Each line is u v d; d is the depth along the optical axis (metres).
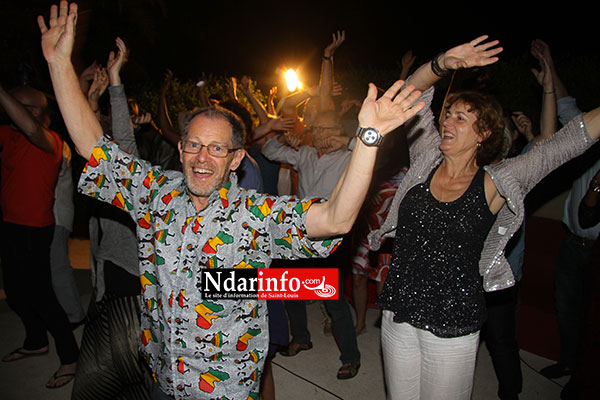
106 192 1.89
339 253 3.31
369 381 3.33
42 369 3.35
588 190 2.81
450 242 2.06
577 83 4.36
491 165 2.09
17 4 7.68
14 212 3.08
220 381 1.71
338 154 3.39
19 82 6.93
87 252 5.84
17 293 3.18
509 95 4.56
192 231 1.66
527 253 4.07
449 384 2.10
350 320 3.35
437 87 4.83
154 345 1.81
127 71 8.44
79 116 1.86
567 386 3.00
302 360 3.58
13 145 3.13
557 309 3.28
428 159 2.22
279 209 1.62
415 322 2.09
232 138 1.68
